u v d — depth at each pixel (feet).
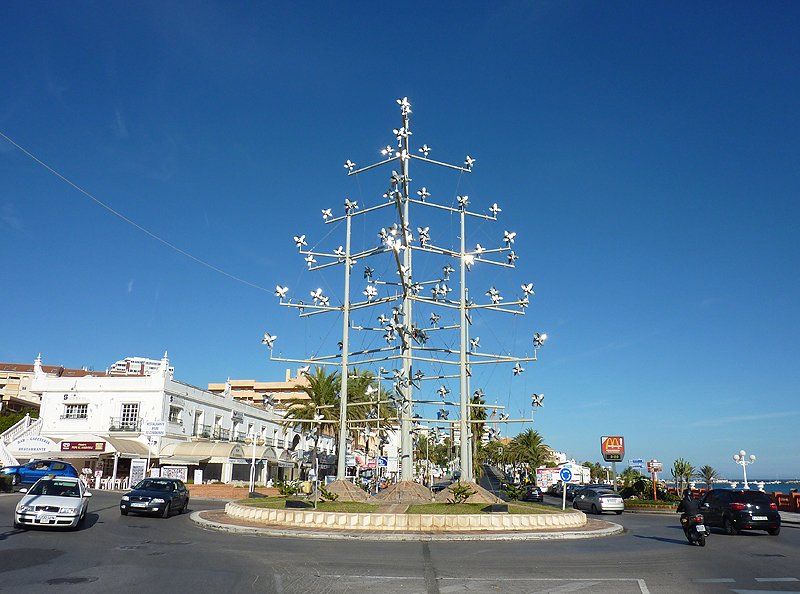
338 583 36.73
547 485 140.46
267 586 35.24
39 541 50.60
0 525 59.16
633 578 39.96
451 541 62.34
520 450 270.05
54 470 108.06
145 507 78.28
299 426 210.79
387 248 79.41
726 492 76.48
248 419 193.16
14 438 147.95
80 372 285.64
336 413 151.43
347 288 92.07
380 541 60.49
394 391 89.25
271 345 88.79
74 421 152.76
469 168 93.56
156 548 50.21
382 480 171.22
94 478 140.15
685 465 201.57
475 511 73.36
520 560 48.01
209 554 47.50
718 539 67.56
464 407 88.12
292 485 90.43
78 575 36.70
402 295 85.10
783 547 59.11
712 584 38.01
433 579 38.65
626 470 246.06
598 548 57.31
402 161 88.28
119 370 209.97
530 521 71.51
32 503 57.31
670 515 116.98
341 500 83.41
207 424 170.91
